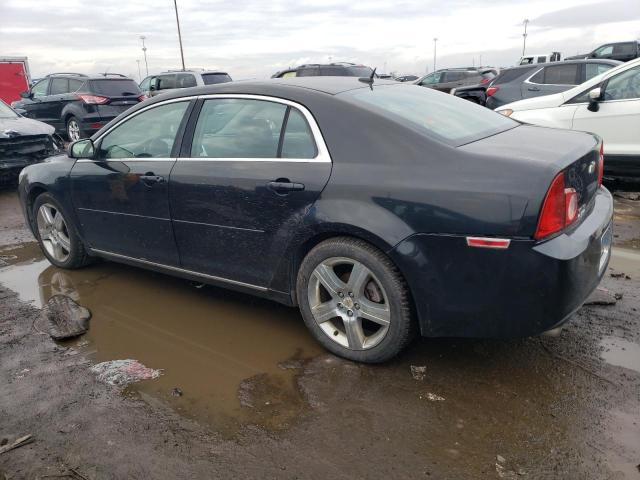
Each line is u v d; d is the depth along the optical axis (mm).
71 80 12930
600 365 2979
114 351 3367
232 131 3404
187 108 3664
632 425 2496
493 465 2293
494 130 3305
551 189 2455
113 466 2369
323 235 3031
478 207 2539
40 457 2439
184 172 3551
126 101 13117
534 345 3211
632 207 6281
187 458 2402
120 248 4188
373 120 2938
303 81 3430
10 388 2986
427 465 2309
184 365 3174
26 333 3631
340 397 2799
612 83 6773
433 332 2812
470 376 2934
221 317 3783
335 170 2939
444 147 2756
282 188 3084
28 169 4836
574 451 2352
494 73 18703
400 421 2592
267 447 2453
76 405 2814
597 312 3592
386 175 2791
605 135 6824
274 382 2963
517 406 2666
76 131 12812
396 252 2729
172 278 4520
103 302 4094
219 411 2725
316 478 2264
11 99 22703
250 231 3297
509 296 2568
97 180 4109
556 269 2457
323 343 3207
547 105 7367
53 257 4832
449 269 2650
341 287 3029
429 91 3791
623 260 4594
